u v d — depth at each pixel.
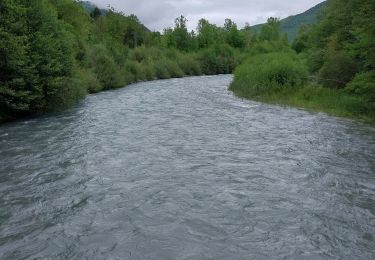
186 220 9.15
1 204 10.07
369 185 11.57
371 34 21.78
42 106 24.42
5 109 22.69
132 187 11.18
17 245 8.07
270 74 33.56
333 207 10.02
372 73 22.73
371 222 9.22
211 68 86.31
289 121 21.78
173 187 11.19
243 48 109.31
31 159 14.02
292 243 8.22
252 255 7.73
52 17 26.89
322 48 38.84
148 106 27.88
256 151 15.20
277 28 109.50
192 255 7.70
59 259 7.55
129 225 8.89
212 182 11.64
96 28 82.12
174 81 59.00
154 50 76.44
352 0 30.84
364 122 21.61
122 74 51.25
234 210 9.73
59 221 9.12
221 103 29.55
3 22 22.00
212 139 17.14
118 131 18.72
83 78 36.47
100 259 7.54
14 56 21.45
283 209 9.84
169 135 17.84
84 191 10.91
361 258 7.71
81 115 23.86
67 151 15.05
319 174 12.51
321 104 26.84
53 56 25.33
